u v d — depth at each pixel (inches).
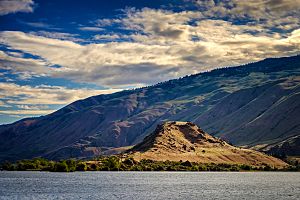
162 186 7086.6
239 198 5378.9
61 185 7111.2
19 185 7066.9
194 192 6087.6
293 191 6432.1
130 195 5541.3
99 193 5757.9
